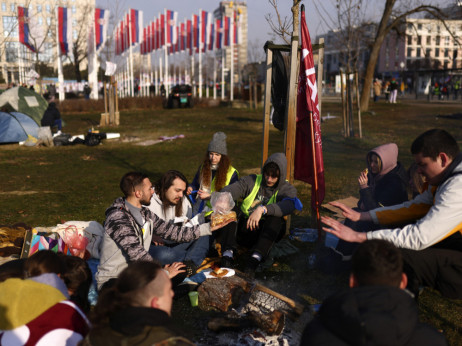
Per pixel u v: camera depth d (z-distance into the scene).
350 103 13.50
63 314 2.18
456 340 3.11
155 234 3.85
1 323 2.13
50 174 9.33
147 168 9.88
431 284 2.96
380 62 80.00
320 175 4.59
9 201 7.05
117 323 1.79
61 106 26.50
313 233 5.14
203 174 4.80
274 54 4.96
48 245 3.91
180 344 1.76
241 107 28.81
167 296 1.92
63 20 29.70
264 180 4.36
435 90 34.91
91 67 31.77
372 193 4.18
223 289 3.44
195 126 18.30
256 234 4.43
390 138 13.37
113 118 19.28
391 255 1.88
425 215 2.94
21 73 39.59
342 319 1.72
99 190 7.81
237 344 2.99
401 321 1.69
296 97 4.68
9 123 13.49
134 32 37.47
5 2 41.25
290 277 4.10
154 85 45.66
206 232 3.82
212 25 35.16
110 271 3.34
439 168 2.82
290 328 3.19
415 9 22.33
